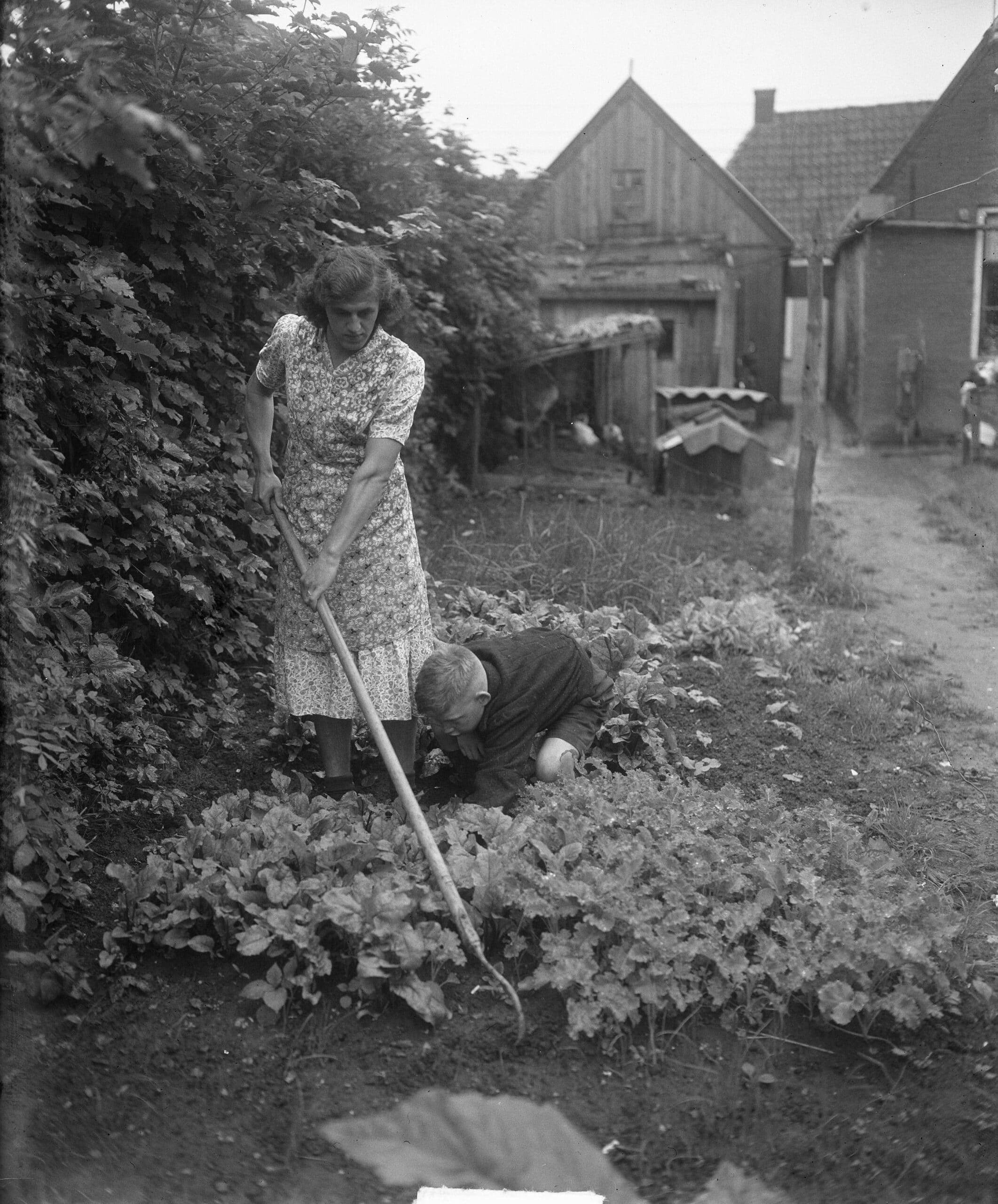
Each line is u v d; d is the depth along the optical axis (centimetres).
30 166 253
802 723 505
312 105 526
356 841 338
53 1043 280
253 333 527
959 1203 240
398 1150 255
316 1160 252
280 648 388
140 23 395
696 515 1034
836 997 286
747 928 307
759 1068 281
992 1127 262
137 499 427
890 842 398
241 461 498
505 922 321
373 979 297
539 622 566
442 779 420
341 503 374
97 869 351
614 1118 266
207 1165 249
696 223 1812
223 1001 299
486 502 1052
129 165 241
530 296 1229
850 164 2097
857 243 1540
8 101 247
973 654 632
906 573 824
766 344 1861
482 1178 246
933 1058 286
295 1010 296
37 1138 252
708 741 472
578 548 766
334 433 367
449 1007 299
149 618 433
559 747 397
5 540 288
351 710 383
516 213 1130
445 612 582
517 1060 283
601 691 436
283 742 438
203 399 503
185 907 317
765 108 2191
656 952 296
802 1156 255
